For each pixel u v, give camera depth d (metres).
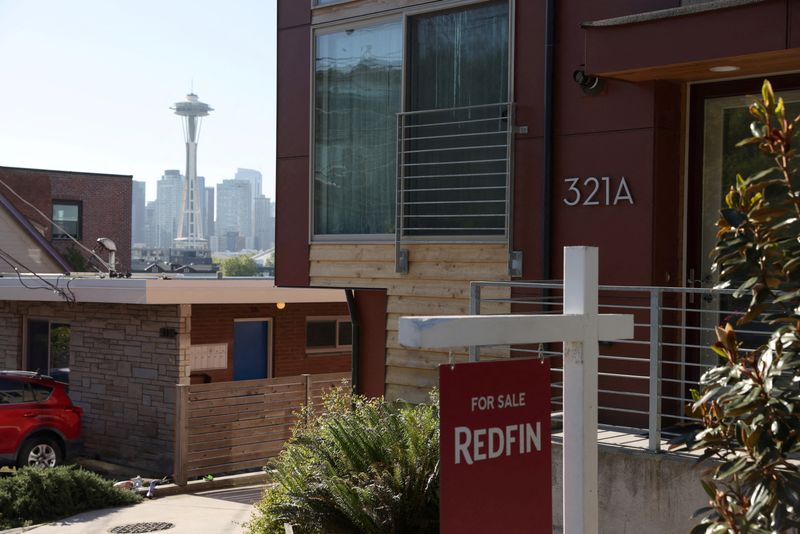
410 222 9.74
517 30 8.84
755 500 3.85
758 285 4.14
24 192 37.31
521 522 3.59
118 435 17.09
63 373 18.75
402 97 9.71
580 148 8.34
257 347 19.28
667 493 6.17
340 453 7.76
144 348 16.72
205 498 13.57
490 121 9.15
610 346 8.12
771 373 3.85
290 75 10.77
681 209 8.08
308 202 10.59
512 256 8.82
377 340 10.23
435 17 9.56
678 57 6.97
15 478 12.24
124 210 40.09
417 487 7.21
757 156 7.77
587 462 3.72
